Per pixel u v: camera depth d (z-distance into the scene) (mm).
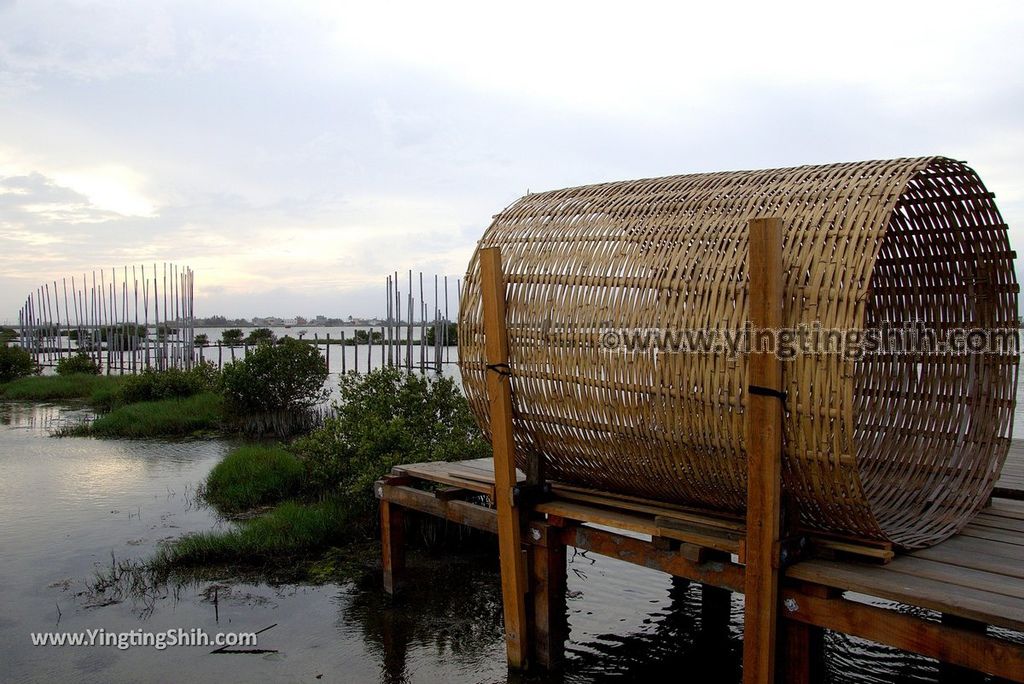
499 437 4953
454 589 6957
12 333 58906
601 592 6957
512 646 5141
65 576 7504
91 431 16891
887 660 5516
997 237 4473
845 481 3477
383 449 8969
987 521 4621
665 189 4656
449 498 6090
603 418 4422
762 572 3607
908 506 4430
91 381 26750
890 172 3637
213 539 8023
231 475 10906
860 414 5102
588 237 4652
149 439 16109
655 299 4141
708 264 3975
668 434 4105
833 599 3543
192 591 7039
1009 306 4645
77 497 10828
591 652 5672
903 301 5109
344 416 9984
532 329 4742
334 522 8312
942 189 4355
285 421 17031
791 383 3527
